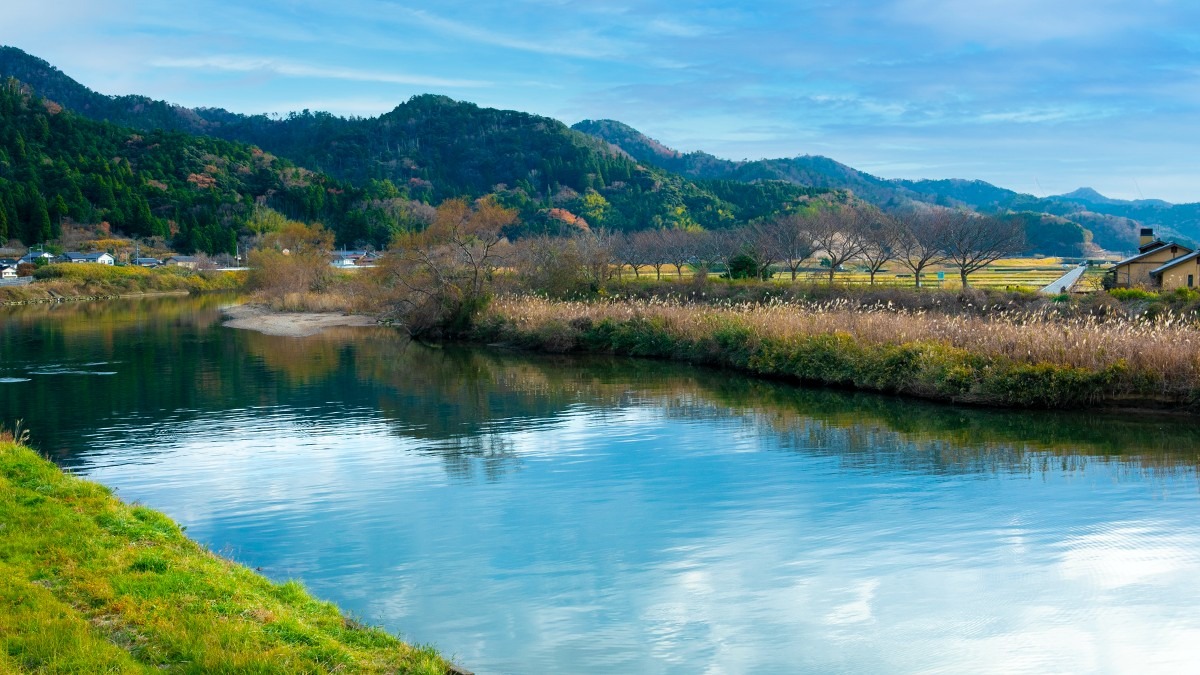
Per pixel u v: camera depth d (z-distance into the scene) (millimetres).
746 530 15047
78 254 126375
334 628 9305
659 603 11961
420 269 52562
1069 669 10141
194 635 8125
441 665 8641
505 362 39312
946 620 11445
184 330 54312
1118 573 13016
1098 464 19344
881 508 16234
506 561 13555
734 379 33125
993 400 25891
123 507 12859
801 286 52375
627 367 37219
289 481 18328
